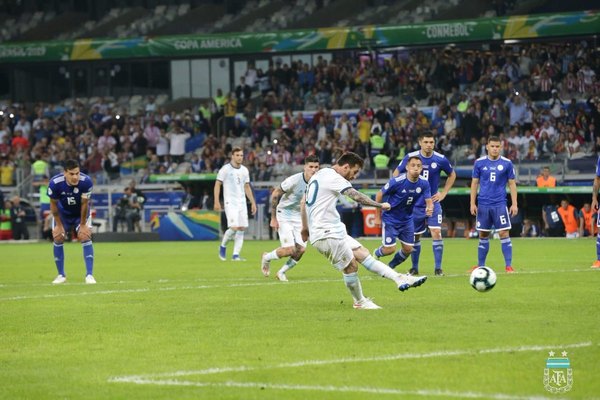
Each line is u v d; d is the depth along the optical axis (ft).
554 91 270.46
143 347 67.67
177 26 370.94
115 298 98.07
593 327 72.13
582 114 261.44
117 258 170.71
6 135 322.34
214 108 314.35
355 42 316.60
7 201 265.54
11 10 395.96
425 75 304.30
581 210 226.38
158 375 58.08
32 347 68.80
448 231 240.53
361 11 358.64
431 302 89.15
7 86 368.48
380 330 72.28
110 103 355.36
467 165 255.70
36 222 277.64
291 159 278.26
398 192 110.32
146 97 354.95
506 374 55.62
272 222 117.19
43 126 322.34
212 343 68.54
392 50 319.27
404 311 82.94
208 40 334.03
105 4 391.04
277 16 363.56
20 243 248.93
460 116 270.67
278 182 266.57
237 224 161.89
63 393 54.19
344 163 83.87
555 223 226.38
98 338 71.97
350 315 81.30
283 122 294.05
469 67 297.53
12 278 127.95
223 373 58.03
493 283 87.76
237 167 162.20
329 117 289.33
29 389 55.36
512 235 234.79
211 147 284.61
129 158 303.48
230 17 373.61
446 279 112.47
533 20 296.51
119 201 263.90
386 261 147.23
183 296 99.04
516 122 269.03
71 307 90.94
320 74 314.55
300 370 58.13
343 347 65.51
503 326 73.05
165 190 281.13
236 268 141.18
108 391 54.34
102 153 302.25
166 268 142.92
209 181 265.13
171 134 301.63
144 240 251.80
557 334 68.80
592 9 319.88
